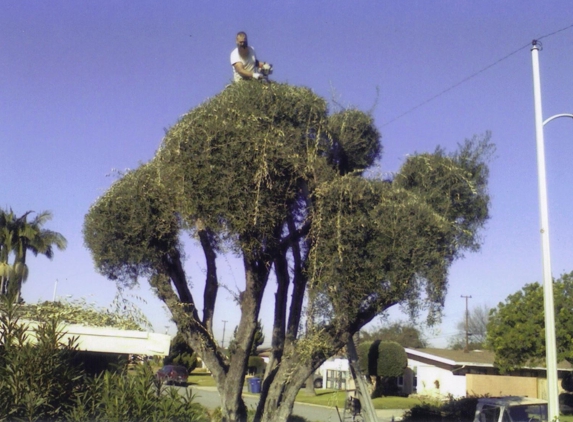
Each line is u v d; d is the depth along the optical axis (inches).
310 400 1269.7
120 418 285.4
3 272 1261.1
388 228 335.9
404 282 335.6
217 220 338.3
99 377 317.1
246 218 333.7
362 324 358.0
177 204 350.9
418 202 357.4
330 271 332.5
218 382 373.7
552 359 434.9
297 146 352.8
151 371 329.1
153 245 368.2
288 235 370.0
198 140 341.7
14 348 291.0
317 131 365.4
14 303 311.4
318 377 1628.9
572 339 960.9
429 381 1504.7
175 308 372.8
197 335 378.0
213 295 390.6
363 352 1024.9
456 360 1471.5
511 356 1028.5
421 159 426.3
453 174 422.9
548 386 433.4
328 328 352.8
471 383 1423.5
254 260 362.0
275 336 409.7
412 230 337.1
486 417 584.7
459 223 428.1
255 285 368.2
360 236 334.3
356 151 405.1
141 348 386.3
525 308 1023.6
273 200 342.3
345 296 335.9
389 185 366.9
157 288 374.3
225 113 347.9
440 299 341.4
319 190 342.6
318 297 340.8
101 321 391.9
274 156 339.3
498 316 1071.6
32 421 273.9
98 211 370.3
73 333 348.2
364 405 435.5
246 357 370.3
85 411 289.9
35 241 1366.9
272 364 404.5
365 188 346.6
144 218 359.9
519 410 577.3
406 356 1406.3
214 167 335.9
